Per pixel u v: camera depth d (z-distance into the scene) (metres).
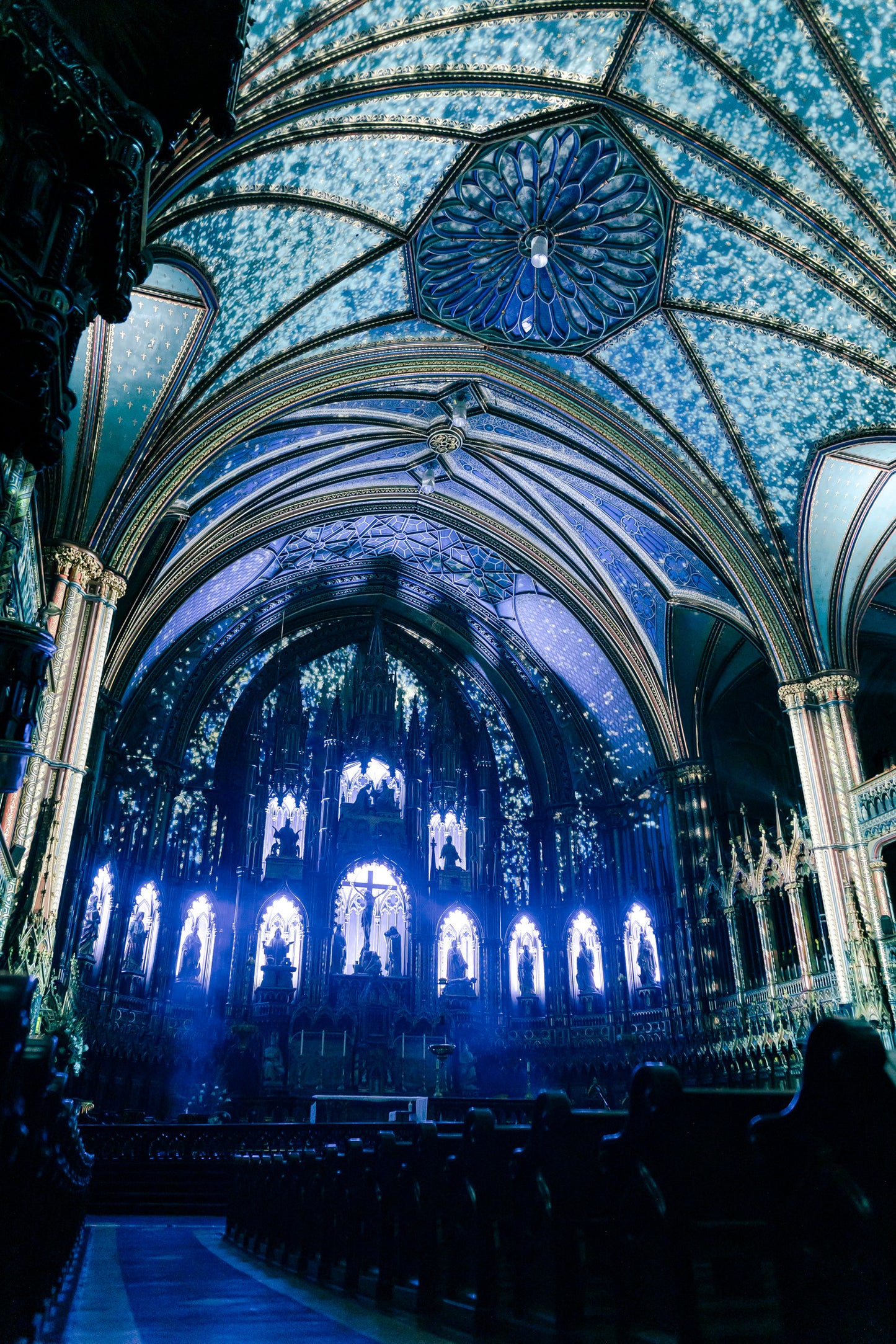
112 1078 24.05
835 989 20.30
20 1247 3.68
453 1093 27.42
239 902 28.70
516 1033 29.62
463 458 26.89
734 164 16.61
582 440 23.55
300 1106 24.25
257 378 19.11
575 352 21.86
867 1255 2.24
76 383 16.03
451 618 33.69
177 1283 6.52
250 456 22.17
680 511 22.97
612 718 31.09
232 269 16.23
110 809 25.72
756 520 22.22
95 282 5.12
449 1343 4.05
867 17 14.25
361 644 34.44
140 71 5.61
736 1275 3.90
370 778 32.34
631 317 20.66
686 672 28.19
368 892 30.55
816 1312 2.45
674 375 21.36
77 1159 8.63
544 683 33.12
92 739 22.56
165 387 16.94
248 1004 27.53
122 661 23.47
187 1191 16.98
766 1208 2.63
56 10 4.64
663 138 16.81
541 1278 4.12
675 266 19.23
